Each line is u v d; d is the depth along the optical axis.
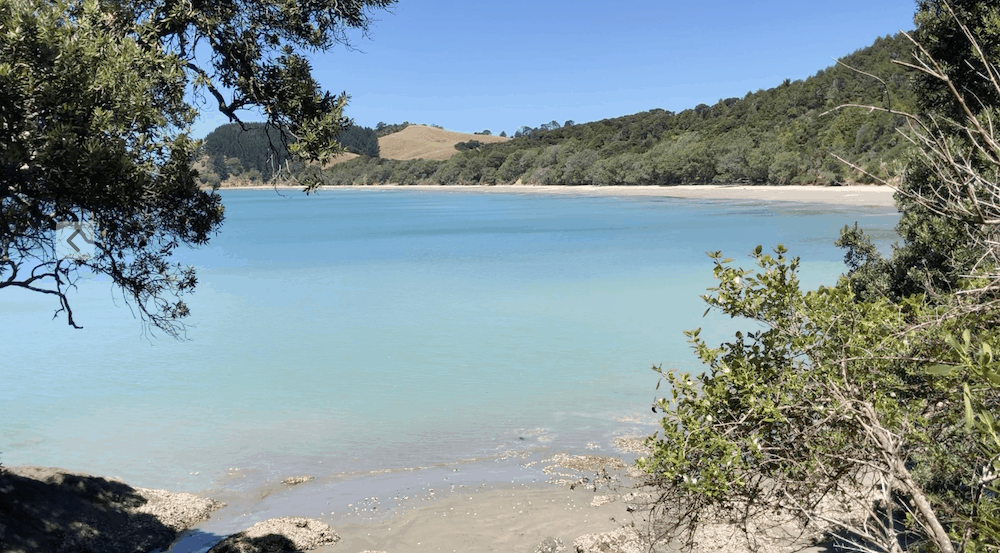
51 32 6.70
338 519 12.05
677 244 55.84
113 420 17.70
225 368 22.48
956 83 10.31
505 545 10.65
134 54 7.58
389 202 163.75
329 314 31.28
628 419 16.78
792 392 4.35
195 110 8.91
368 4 9.88
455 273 43.72
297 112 9.45
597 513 11.59
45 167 6.77
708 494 4.25
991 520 3.11
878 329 4.36
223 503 12.94
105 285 39.38
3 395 19.83
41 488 11.66
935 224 10.70
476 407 18.11
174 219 9.30
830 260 40.72
